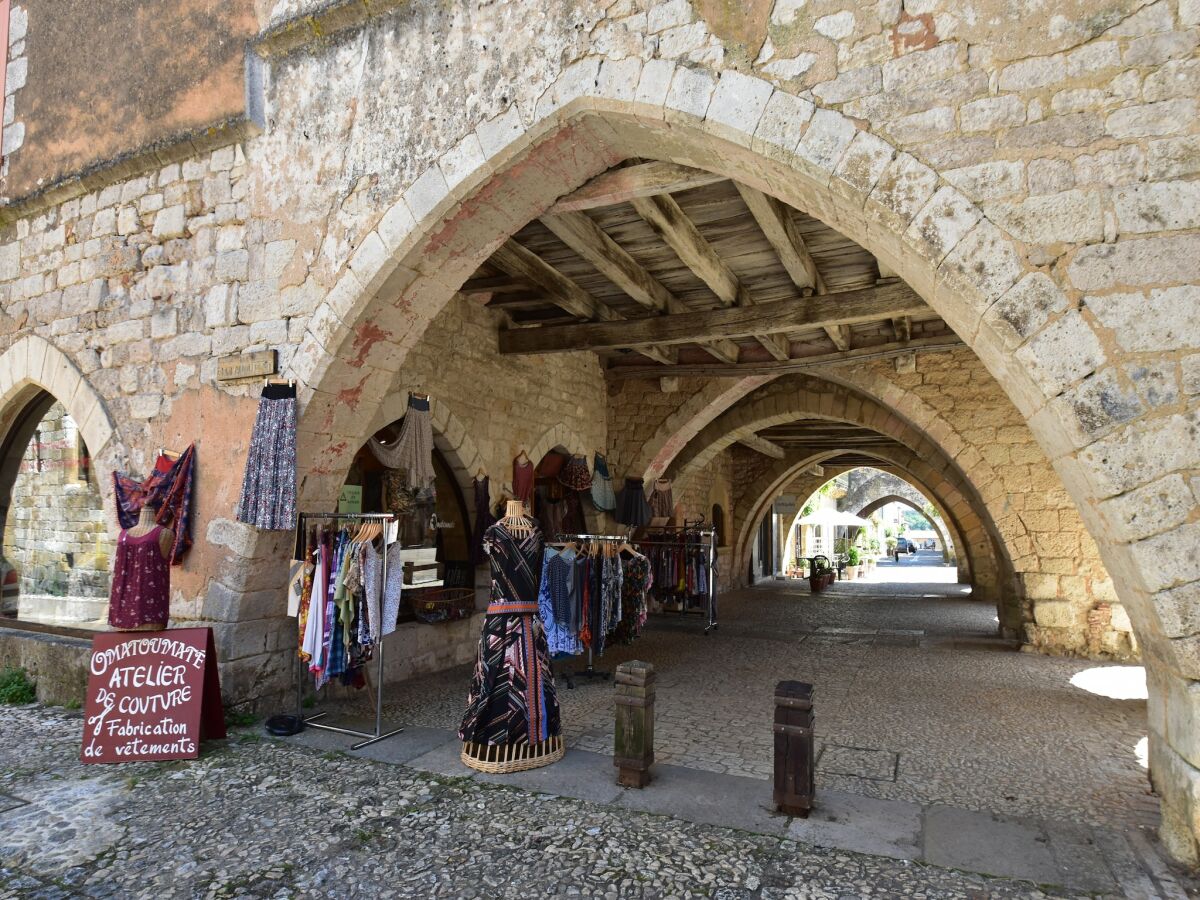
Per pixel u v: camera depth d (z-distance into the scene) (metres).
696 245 5.49
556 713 4.02
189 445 5.07
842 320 6.22
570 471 8.95
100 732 4.02
